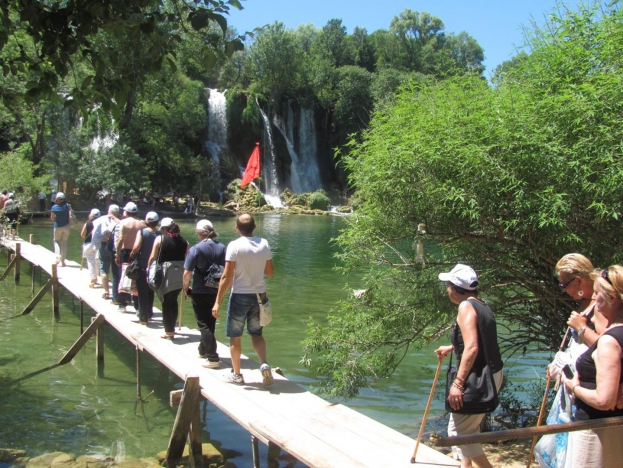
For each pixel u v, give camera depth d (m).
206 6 5.59
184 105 44.69
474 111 6.59
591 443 3.49
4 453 5.99
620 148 5.57
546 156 5.89
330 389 7.79
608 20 6.31
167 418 7.17
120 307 9.91
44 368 9.07
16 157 30.95
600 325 3.72
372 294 7.77
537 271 6.92
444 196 6.36
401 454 4.69
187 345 7.97
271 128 58.44
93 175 38.03
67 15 5.36
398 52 83.56
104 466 5.79
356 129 60.12
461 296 4.21
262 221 43.50
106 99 5.89
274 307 14.24
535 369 9.38
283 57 60.16
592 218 6.16
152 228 9.11
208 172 49.47
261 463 6.02
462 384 3.97
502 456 6.23
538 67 6.71
